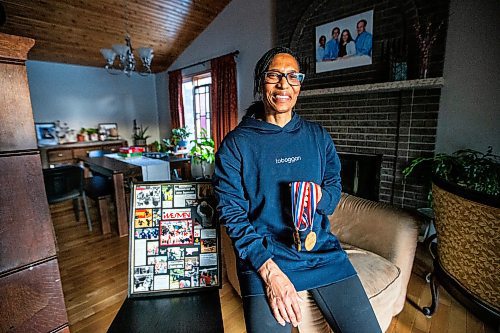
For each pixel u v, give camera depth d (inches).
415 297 63.1
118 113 195.2
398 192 97.2
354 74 102.6
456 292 49.9
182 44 174.1
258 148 35.8
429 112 87.7
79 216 122.7
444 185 46.7
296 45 118.2
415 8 85.8
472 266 43.7
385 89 90.4
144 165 105.2
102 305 62.3
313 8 110.3
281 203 35.7
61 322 30.9
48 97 163.6
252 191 36.3
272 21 132.1
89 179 120.0
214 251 46.0
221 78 157.2
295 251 34.9
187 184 46.7
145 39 158.2
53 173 93.4
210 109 182.4
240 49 148.7
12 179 26.0
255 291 32.4
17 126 25.8
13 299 27.2
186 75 185.2
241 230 34.1
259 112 39.4
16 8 113.2
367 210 55.6
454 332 52.7
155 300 42.3
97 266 79.4
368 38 97.3
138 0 128.7
